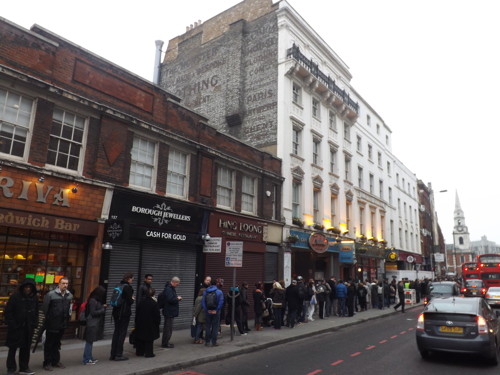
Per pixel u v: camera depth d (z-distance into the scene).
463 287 31.72
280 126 21.02
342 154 26.92
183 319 13.72
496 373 7.93
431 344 8.88
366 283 23.73
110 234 11.13
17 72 9.74
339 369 8.20
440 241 64.81
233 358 9.38
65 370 7.41
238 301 12.54
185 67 26.88
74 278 10.86
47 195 10.17
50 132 10.57
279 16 22.77
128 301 8.57
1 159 9.35
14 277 9.67
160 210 13.12
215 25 26.28
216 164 16.36
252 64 23.31
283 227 19.59
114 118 12.08
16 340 6.89
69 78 11.15
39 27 10.64
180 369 8.23
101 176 11.55
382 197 34.00
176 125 14.49
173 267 13.63
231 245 11.77
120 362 8.19
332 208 25.17
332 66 27.47
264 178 18.86
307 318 16.45
